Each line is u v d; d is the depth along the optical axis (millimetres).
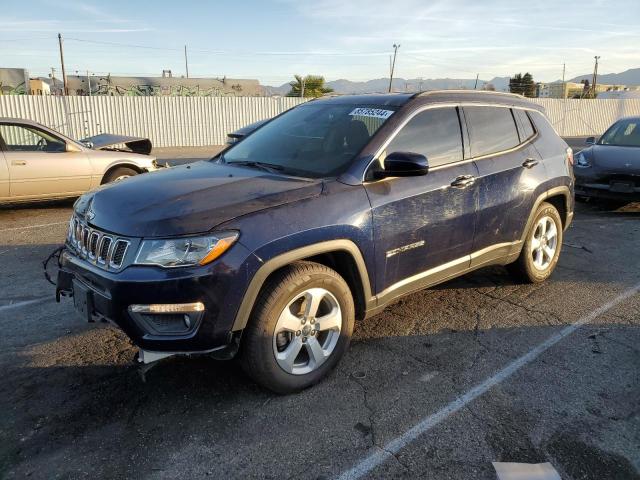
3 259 5941
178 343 2826
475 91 4555
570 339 4035
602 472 2625
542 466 2654
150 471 2619
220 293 2809
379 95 4234
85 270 3051
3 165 7848
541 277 5141
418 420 3029
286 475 2602
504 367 3617
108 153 8930
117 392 3287
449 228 3914
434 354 3795
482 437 2881
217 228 2826
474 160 4195
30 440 2832
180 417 3043
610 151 8656
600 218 8211
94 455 2723
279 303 3035
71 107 24594
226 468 2643
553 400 3229
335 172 3467
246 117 28141
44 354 3742
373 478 2584
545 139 5016
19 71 32688
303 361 3346
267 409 3121
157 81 42562
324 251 3160
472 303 4711
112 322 2900
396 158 3398
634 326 4266
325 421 3014
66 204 9273
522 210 4594
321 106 4418
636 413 3102
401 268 3664
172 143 26953
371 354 3785
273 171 3658
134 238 2832
